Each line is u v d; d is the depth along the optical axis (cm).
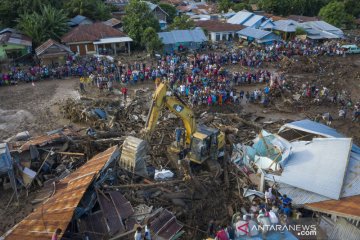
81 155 2261
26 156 2212
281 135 2405
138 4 5766
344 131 3023
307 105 3538
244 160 2253
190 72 4309
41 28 5097
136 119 2912
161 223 1644
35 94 3759
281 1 8838
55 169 2173
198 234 1702
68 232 1545
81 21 6194
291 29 6638
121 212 1664
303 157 2064
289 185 1919
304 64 4859
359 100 3756
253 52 5216
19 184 2055
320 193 1800
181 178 2003
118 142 2420
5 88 3969
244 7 8875
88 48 5316
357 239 1544
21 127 2948
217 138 2188
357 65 5069
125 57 5238
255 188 2022
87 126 2958
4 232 1698
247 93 3625
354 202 1703
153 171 2092
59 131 2567
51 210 1597
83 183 1745
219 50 5822
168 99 2027
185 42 5572
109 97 3638
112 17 7069
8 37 4838
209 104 3441
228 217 1809
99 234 1555
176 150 2223
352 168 1936
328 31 6756
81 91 3794
